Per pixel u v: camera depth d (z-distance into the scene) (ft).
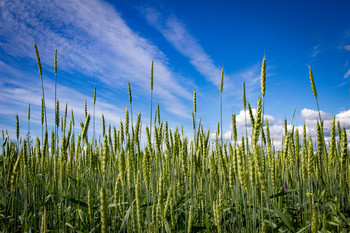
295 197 2.98
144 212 2.80
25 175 2.66
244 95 2.39
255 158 1.47
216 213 1.79
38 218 2.88
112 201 2.80
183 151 2.66
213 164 2.45
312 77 2.22
